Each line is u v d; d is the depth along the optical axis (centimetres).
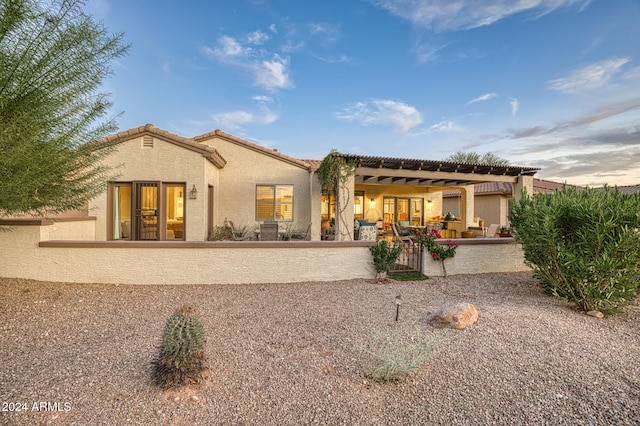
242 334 421
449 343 391
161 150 1036
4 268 679
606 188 598
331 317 491
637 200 523
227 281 708
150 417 249
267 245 717
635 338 420
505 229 1383
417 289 666
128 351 366
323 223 1453
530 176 1289
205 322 465
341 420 248
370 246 762
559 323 468
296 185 1319
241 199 1288
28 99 466
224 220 1254
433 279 757
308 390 290
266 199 1305
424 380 308
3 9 415
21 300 556
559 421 248
